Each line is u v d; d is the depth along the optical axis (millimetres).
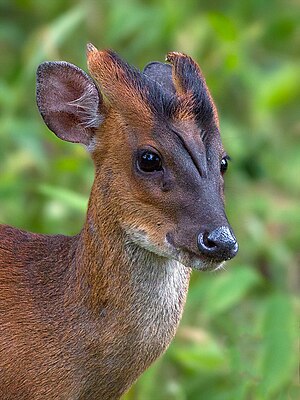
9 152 15719
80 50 17594
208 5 19594
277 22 18859
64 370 11023
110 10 17688
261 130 17391
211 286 13188
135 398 12836
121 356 11023
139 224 10664
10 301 11164
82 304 11000
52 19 18031
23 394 11102
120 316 10930
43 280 11203
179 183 10516
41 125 16094
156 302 10961
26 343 11039
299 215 15594
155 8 17562
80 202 13070
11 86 16688
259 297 14984
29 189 13977
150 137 10609
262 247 15453
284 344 12469
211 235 10273
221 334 14117
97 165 10891
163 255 10594
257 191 16578
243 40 17859
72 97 11125
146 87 10758
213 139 10750
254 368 13148
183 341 13508
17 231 11609
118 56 10922
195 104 10711
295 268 15727
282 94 17172
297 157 16938
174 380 13531
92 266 10938
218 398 13133
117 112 10773
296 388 13125
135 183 10633
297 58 19078
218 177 10625
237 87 17891
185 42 17266
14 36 18141
